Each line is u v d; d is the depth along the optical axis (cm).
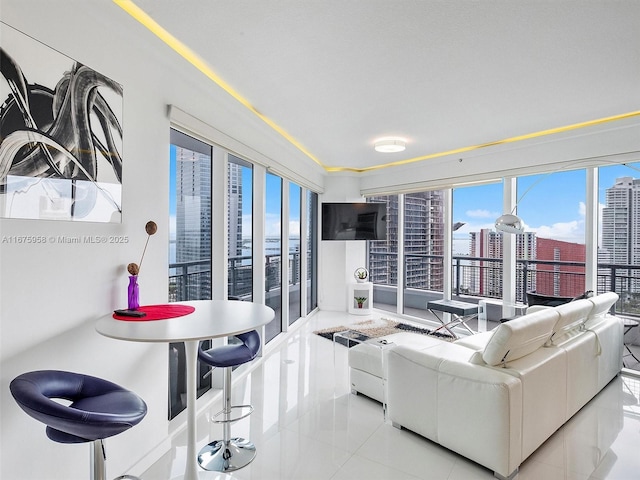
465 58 239
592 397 300
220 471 206
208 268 322
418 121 366
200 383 307
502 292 473
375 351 299
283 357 405
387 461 219
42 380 139
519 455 205
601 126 362
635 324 388
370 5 184
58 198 159
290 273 533
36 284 151
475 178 491
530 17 194
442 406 227
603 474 208
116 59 191
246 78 268
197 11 187
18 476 144
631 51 229
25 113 145
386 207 627
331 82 276
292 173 482
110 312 189
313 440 241
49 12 154
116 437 191
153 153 220
